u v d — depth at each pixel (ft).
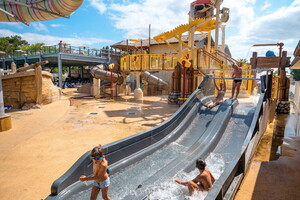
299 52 27.55
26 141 26.09
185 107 28.50
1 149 23.40
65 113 44.83
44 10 35.50
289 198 15.37
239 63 46.85
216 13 50.52
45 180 16.80
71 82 134.92
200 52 49.49
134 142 20.65
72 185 14.67
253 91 43.39
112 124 35.17
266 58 60.39
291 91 98.37
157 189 15.38
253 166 21.08
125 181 16.90
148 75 84.58
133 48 110.93
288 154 24.62
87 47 113.39
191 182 14.56
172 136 25.14
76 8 36.58
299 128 37.99
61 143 25.45
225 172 13.94
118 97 77.10
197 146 22.07
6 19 42.32
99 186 12.54
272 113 43.60
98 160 12.36
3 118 30.42
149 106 55.26
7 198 14.39
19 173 17.93
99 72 72.90
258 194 15.89
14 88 50.98
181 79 58.80
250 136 20.67
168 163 19.44
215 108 29.94
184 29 50.67
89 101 64.90
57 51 97.40
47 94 54.85
